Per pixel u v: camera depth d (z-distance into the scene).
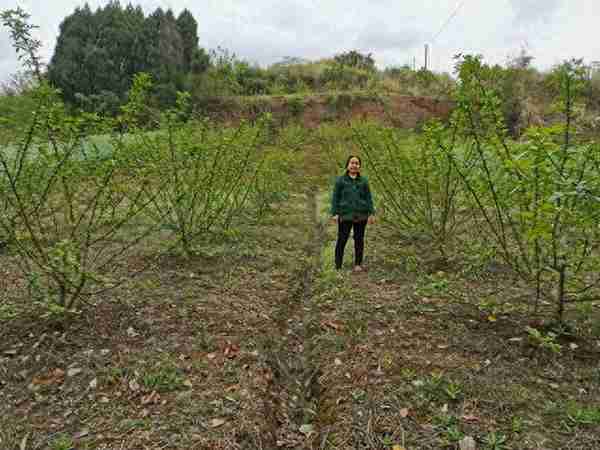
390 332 3.54
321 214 8.52
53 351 3.17
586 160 2.61
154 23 24.77
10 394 2.74
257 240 6.41
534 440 2.28
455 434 2.32
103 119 3.65
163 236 6.05
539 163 2.48
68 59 16.64
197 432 2.43
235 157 5.80
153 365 3.04
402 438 2.35
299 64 31.22
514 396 2.64
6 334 3.36
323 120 22.72
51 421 2.52
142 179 4.06
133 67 21.34
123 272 4.74
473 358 3.09
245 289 4.53
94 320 3.59
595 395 2.63
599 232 2.80
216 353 3.25
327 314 3.98
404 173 5.29
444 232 5.12
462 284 4.44
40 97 3.10
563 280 3.12
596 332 3.31
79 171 3.53
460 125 3.98
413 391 2.73
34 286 3.54
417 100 21.61
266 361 3.23
